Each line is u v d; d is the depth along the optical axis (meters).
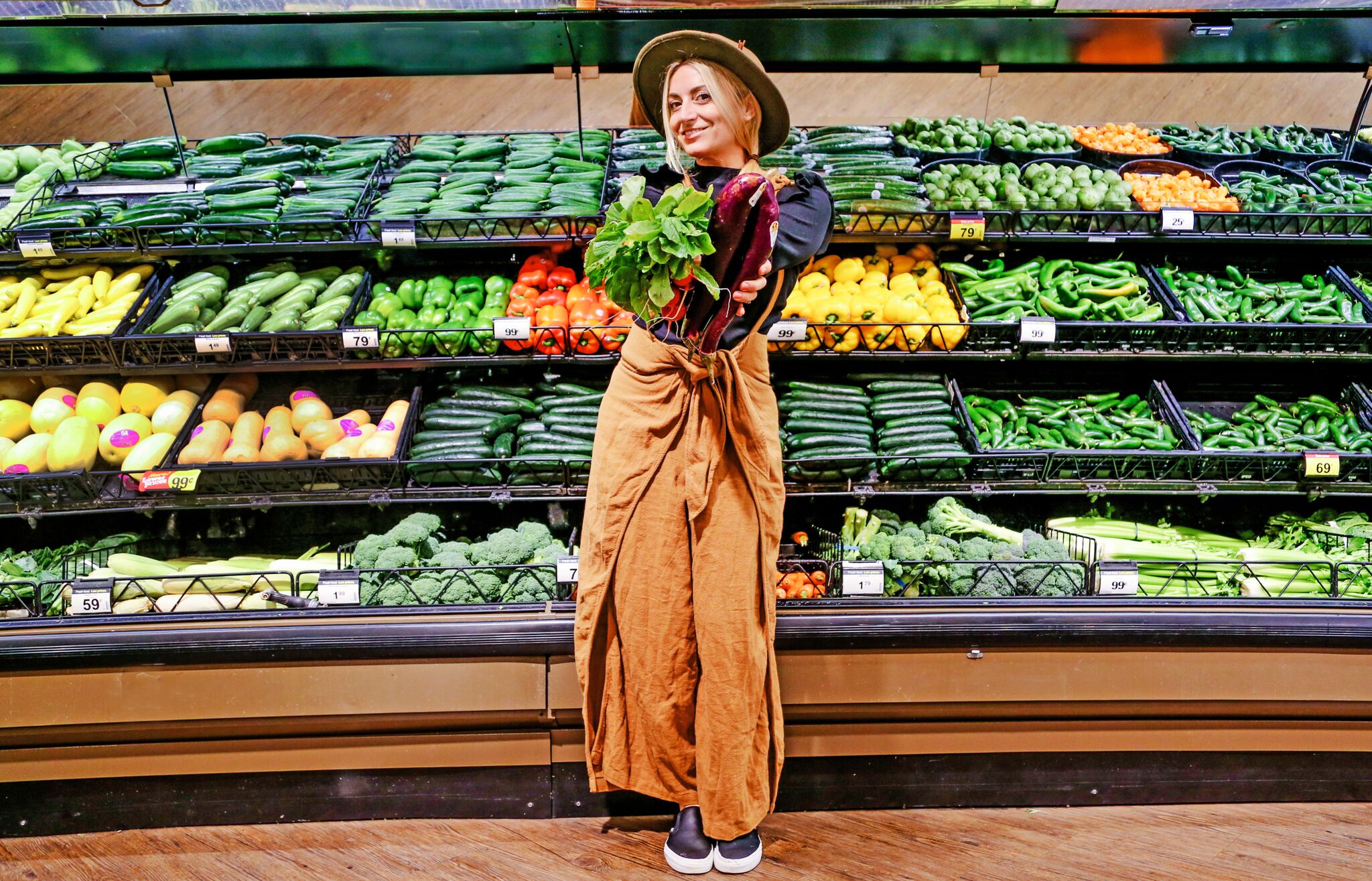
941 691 2.57
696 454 2.18
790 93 3.94
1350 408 3.03
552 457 2.71
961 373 3.13
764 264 1.99
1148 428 2.89
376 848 2.52
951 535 2.85
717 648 2.23
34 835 2.60
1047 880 2.38
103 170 3.01
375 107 3.89
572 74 2.93
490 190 2.95
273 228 2.71
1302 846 2.54
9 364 2.67
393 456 2.70
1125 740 2.67
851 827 2.61
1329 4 2.58
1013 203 2.85
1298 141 3.36
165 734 2.53
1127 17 2.60
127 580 2.56
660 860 2.45
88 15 2.48
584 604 2.29
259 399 2.96
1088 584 2.67
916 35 2.73
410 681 2.49
